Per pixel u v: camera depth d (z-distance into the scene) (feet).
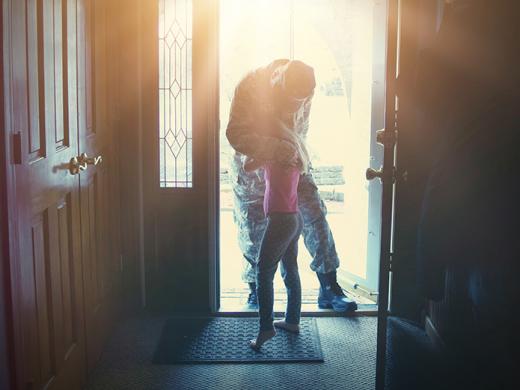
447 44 8.43
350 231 16.06
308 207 13.71
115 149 13.08
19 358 7.66
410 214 13.52
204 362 11.87
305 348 12.44
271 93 11.60
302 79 11.38
